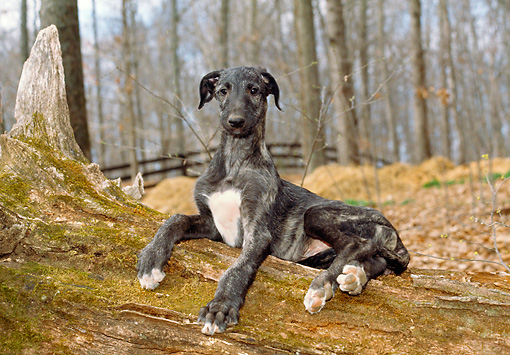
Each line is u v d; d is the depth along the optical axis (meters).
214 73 3.92
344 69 12.79
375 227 3.33
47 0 6.56
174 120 22.42
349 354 2.56
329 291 2.80
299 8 11.73
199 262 3.07
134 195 4.36
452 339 2.67
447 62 11.55
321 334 2.66
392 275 3.24
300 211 3.66
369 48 26.66
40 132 3.77
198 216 3.55
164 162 19.55
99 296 2.73
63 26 6.57
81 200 3.37
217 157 3.67
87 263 3.00
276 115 20.06
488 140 10.73
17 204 3.13
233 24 27.77
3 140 3.54
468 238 7.10
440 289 2.91
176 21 22.34
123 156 27.88
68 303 2.69
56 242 3.02
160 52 28.03
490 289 2.86
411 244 7.39
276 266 3.14
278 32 21.14
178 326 2.62
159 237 3.07
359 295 2.91
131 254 3.03
